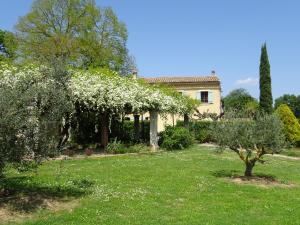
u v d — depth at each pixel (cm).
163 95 2534
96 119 2539
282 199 1102
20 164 905
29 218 849
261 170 1680
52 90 968
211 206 995
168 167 1666
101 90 2172
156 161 1880
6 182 1169
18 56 3850
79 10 4056
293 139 3114
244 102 8162
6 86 937
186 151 2434
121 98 2227
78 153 2238
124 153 2266
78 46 3928
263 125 1379
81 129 2645
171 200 1051
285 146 1408
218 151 1457
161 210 939
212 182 1320
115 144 2298
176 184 1269
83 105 2211
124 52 4266
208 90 4400
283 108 3178
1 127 828
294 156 2533
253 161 1439
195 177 1412
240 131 1401
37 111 933
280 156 2489
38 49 3812
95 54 4028
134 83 2416
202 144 3055
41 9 3962
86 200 1012
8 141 851
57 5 3988
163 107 2478
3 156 852
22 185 1148
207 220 859
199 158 2028
